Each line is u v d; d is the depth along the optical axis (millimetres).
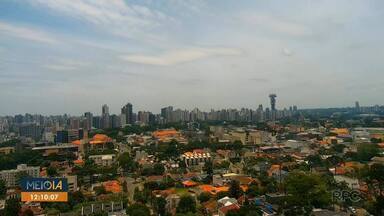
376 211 187875
